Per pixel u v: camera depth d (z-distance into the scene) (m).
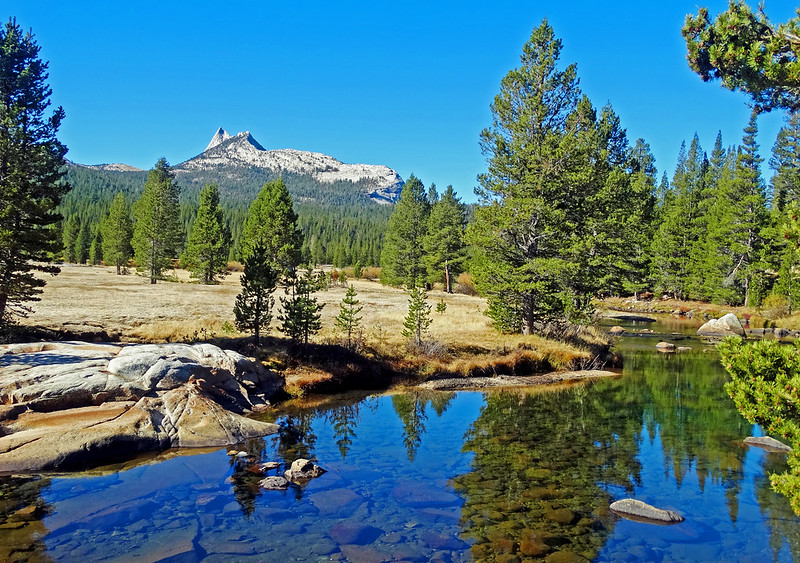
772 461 12.98
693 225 67.31
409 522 9.17
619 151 48.12
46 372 14.12
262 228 49.44
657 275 65.31
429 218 68.12
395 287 70.19
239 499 10.01
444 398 20.47
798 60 8.87
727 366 8.13
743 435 15.38
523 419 17.27
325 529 8.78
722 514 9.82
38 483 10.52
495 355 26.28
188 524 8.82
